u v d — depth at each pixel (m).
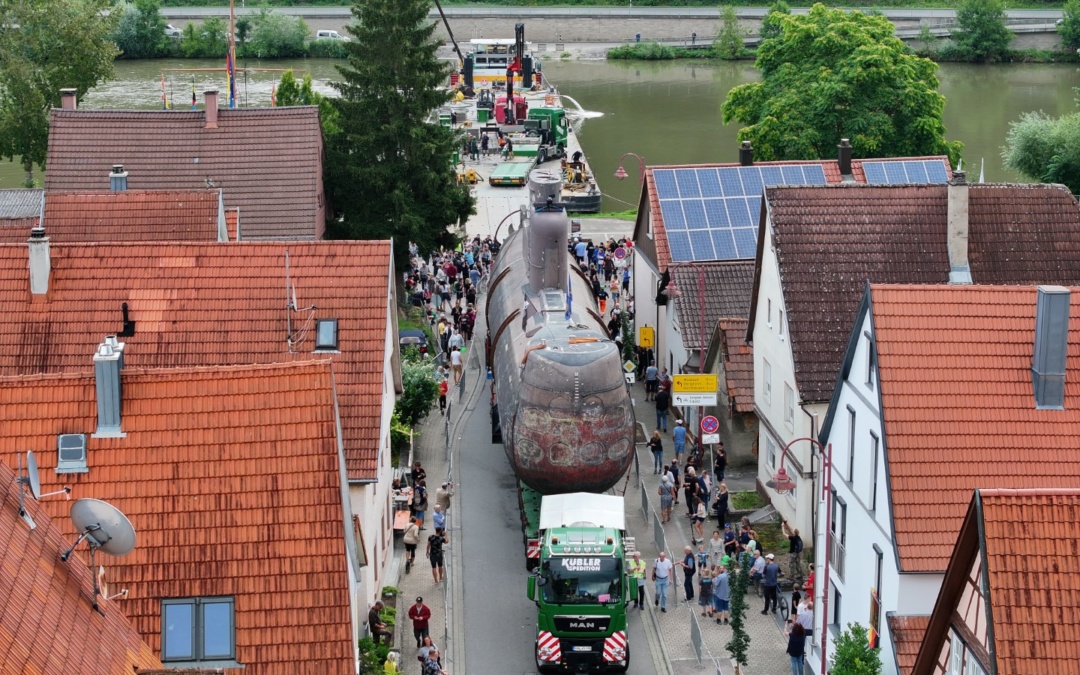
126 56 171.75
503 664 42.06
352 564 32.75
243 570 29.00
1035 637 25.06
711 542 47.34
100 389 30.55
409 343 65.38
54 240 55.69
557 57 178.50
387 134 72.06
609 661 40.88
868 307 37.00
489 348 62.03
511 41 151.62
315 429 30.30
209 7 187.00
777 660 41.78
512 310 55.59
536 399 45.94
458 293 73.94
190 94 141.75
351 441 42.22
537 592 41.03
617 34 187.25
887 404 35.78
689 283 60.31
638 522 51.28
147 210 56.53
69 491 27.48
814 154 90.62
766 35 171.62
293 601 28.78
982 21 165.50
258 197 70.31
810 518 47.22
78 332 44.12
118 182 60.12
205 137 71.94
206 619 28.67
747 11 186.88
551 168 115.19
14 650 20.53
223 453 30.20
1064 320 35.53
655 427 60.09
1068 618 25.14
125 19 169.25
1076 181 87.12
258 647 28.48
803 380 47.34
